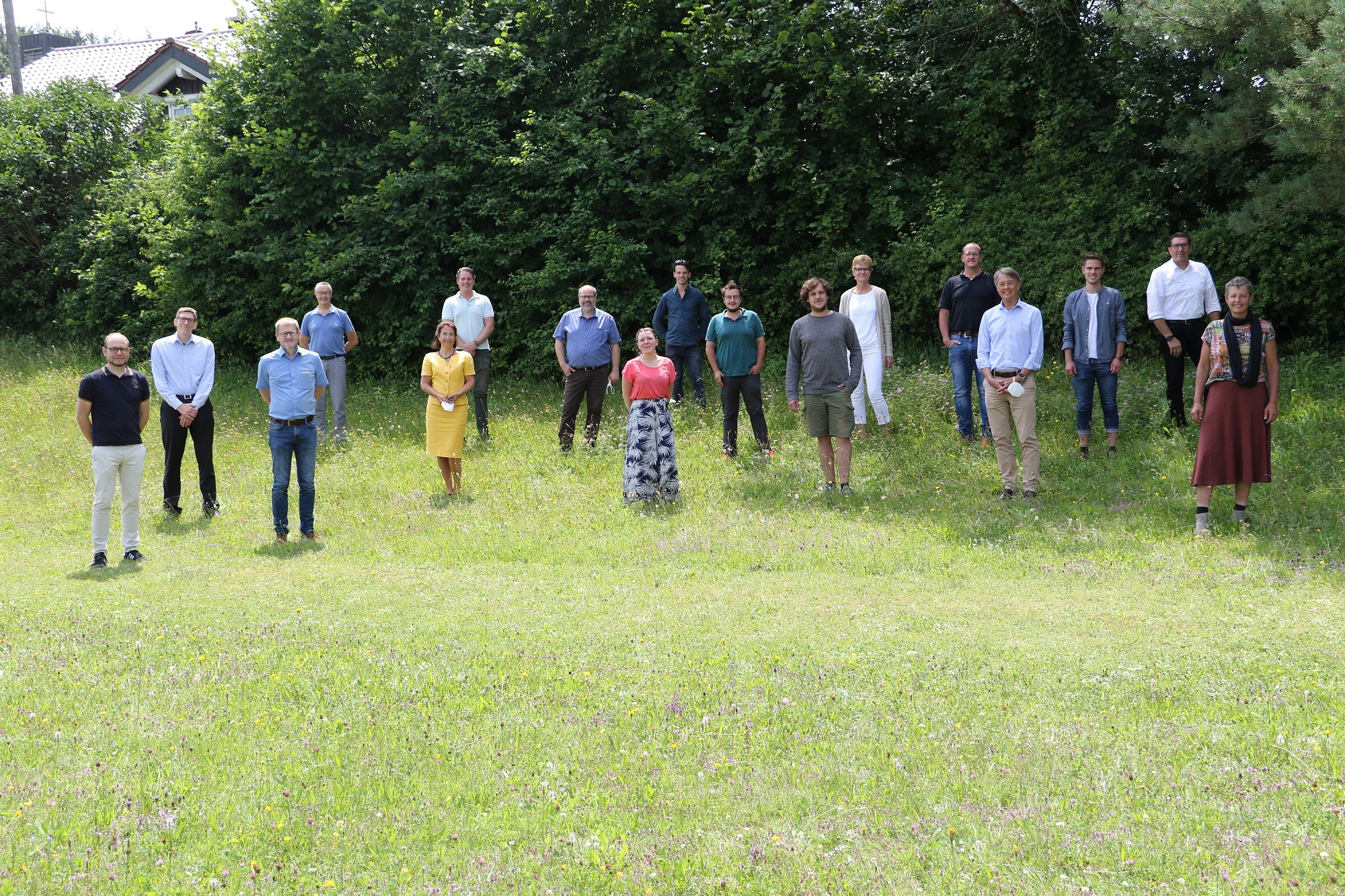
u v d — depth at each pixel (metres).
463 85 15.30
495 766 4.15
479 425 12.46
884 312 11.24
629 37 14.75
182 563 8.38
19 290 19.03
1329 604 6.25
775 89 14.02
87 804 3.82
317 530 9.42
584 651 5.71
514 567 8.00
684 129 13.96
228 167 15.62
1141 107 13.34
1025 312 9.18
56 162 19.22
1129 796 3.73
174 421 9.98
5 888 3.20
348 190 15.39
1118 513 8.75
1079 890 3.11
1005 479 9.39
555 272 14.00
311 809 3.78
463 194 15.13
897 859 3.35
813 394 9.66
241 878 3.31
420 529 9.30
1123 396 11.55
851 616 6.43
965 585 7.12
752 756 4.22
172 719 4.68
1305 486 9.01
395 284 14.87
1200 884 3.12
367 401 14.45
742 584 7.32
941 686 4.97
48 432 13.84
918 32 14.66
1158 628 5.94
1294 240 11.77
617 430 12.23
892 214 13.77
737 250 14.16
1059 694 4.82
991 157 14.09
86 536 9.49
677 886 3.23
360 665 5.47
